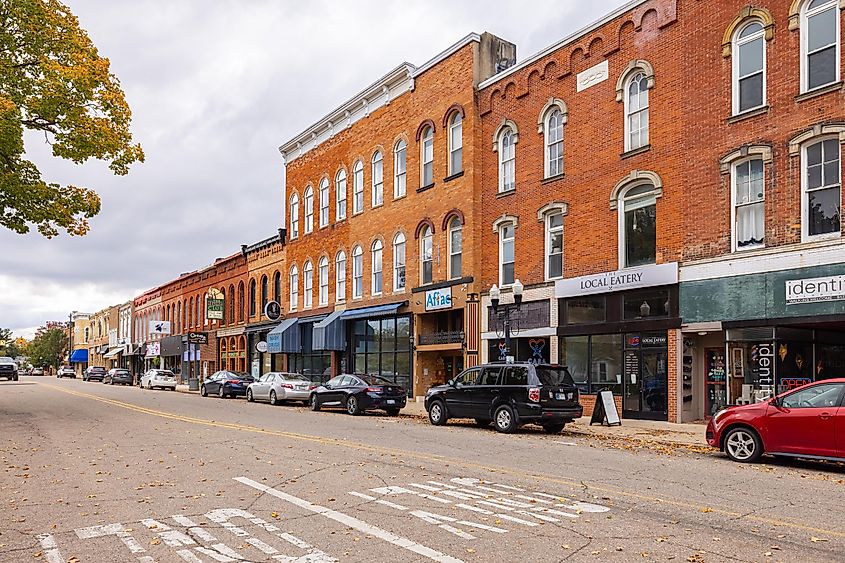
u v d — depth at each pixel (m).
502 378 16.89
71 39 21.16
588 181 21.09
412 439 14.89
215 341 48.44
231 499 8.51
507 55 26.61
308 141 37.44
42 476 10.29
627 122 20.16
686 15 18.55
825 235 15.37
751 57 17.12
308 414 22.47
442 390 18.34
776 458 12.25
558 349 21.53
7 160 20.62
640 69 19.86
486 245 24.88
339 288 33.78
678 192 18.45
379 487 9.19
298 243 38.00
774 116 16.39
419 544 6.45
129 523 7.36
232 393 33.44
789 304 15.72
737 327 16.64
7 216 21.78
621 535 6.73
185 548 6.41
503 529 6.97
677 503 8.18
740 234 17.06
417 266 27.95
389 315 29.30
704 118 17.92
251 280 43.62
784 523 7.23
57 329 105.94
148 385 46.06
